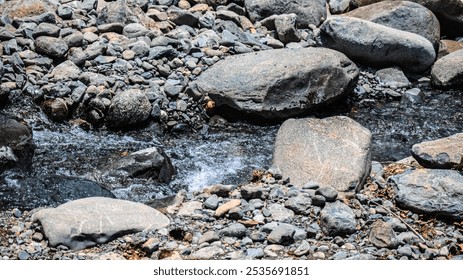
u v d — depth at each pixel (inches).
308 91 444.8
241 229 370.0
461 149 398.3
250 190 383.2
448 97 464.8
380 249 366.6
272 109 440.5
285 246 367.6
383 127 445.1
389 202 385.4
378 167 405.4
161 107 440.1
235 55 455.8
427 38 494.9
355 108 455.2
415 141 438.3
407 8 495.5
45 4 476.4
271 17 490.6
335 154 399.2
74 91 438.6
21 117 433.1
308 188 387.9
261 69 443.2
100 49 455.2
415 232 373.4
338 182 390.9
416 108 456.1
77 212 371.6
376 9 500.7
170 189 403.2
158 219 373.7
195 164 418.3
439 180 384.2
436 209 378.9
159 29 477.4
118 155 420.5
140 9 480.7
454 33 516.4
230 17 487.5
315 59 447.2
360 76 470.0
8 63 446.0
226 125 442.0
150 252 363.9
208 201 382.0
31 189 393.4
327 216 371.9
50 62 451.5
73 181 396.5
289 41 486.6
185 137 435.2
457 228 376.8
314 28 498.3
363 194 390.3
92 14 482.9
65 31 462.9
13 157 400.5
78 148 423.5
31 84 440.1
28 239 368.8
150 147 420.5
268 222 374.9
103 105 434.9
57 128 432.8
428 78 477.4
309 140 404.5
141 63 453.7
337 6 516.7
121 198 396.2
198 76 449.7
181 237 370.6
